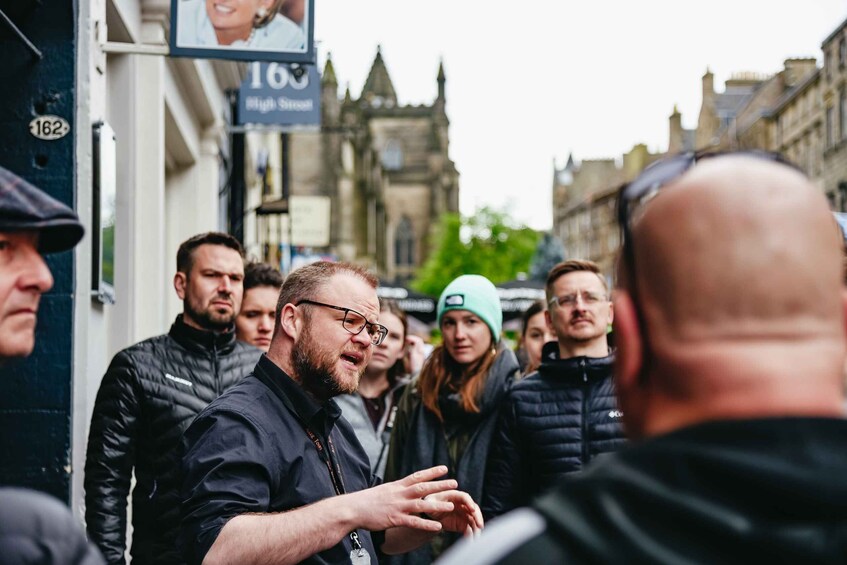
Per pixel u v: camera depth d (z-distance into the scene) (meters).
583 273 4.86
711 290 1.17
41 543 1.36
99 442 4.36
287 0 6.19
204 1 6.12
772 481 1.06
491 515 4.90
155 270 8.26
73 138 5.11
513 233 60.09
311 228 22.31
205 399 4.54
